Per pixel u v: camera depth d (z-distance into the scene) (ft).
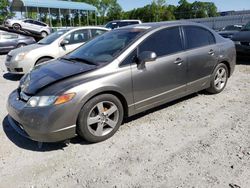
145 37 12.99
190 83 15.15
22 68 23.85
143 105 12.99
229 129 12.50
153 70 12.92
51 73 11.88
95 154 10.73
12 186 8.96
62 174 9.52
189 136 11.96
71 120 10.56
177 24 14.74
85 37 26.99
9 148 11.38
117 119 12.10
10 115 11.55
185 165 9.73
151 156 10.43
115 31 14.92
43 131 10.23
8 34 42.45
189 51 14.75
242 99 16.71
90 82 10.89
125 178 9.14
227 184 8.59
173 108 15.38
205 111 14.83
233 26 52.54
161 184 8.75
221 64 17.34
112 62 11.82
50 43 25.16
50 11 93.81
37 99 10.45
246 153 10.36
